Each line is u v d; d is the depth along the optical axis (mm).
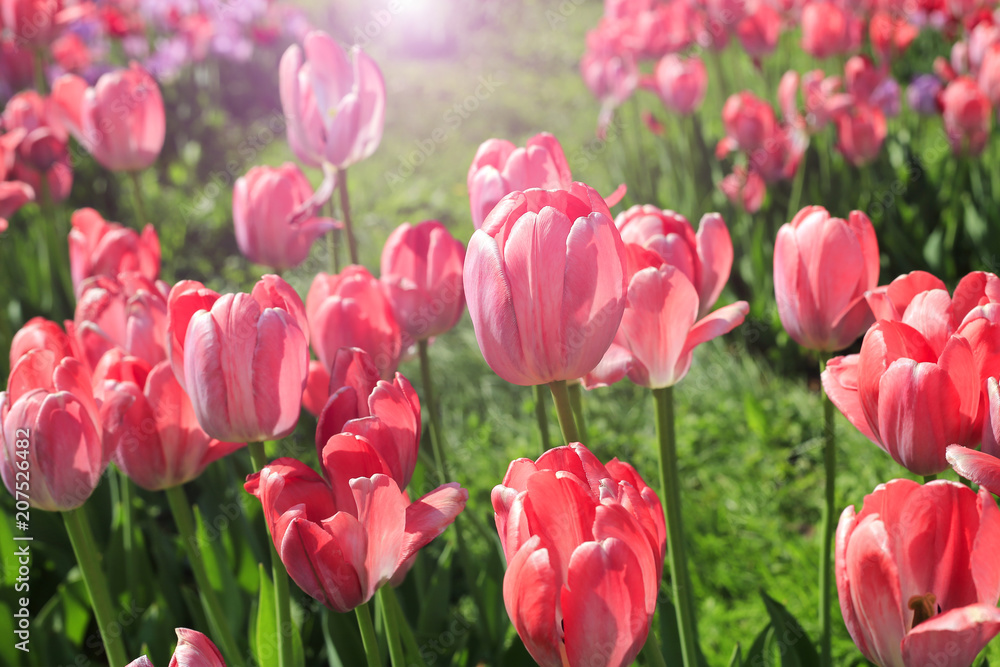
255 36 3504
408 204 2754
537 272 654
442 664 977
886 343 666
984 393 652
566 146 2971
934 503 625
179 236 2375
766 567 1142
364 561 649
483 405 1680
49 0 1680
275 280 719
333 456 649
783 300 776
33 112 1468
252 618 938
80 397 730
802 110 1771
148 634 988
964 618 601
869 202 1840
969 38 1943
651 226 778
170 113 3199
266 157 3102
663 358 736
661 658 687
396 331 842
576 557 604
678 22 2062
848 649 1026
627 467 645
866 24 2395
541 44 4461
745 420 1507
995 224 1696
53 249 1467
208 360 700
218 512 1109
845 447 1367
